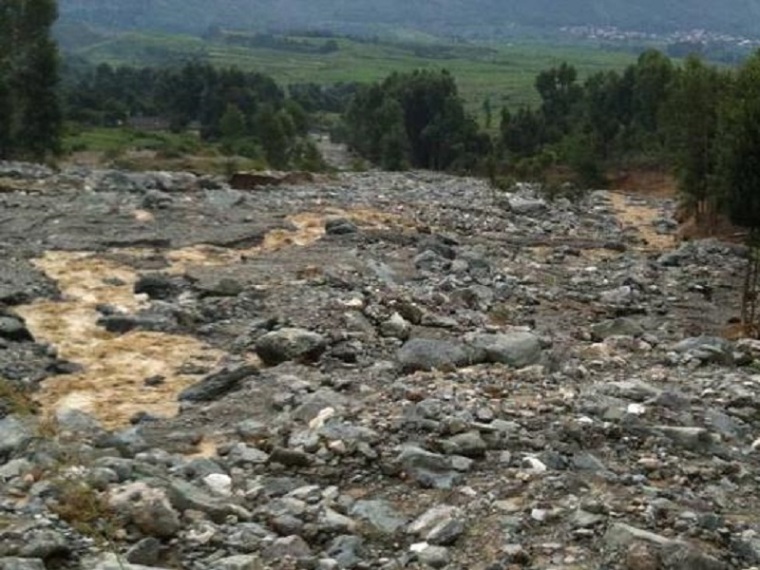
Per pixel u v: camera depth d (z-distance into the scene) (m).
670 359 21.91
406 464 13.66
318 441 14.30
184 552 11.46
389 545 11.87
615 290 32.44
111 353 20.94
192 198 42.31
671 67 105.06
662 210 64.75
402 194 54.72
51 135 85.88
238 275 27.69
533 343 20.06
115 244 31.55
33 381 18.89
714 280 37.06
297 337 19.58
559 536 11.87
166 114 153.75
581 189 68.69
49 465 13.38
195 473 13.66
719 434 16.03
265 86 166.88
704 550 11.66
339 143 146.88
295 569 11.15
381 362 19.30
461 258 34.03
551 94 130.75
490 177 70.69
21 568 10.38
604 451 14.70
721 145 38.75
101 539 11.45
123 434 15.27
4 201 38.16
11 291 24.83
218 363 20.36
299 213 40.94
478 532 11.98
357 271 28.80
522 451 14.35
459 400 16.19
